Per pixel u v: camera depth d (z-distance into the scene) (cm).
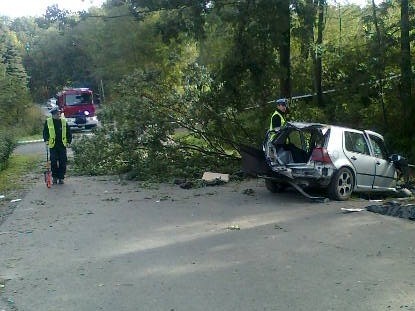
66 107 3734
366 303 504
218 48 1956
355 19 1923
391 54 1518
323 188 1100
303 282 570
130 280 596
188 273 614
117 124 1511
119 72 3875
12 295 559
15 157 2242
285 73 1772
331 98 1814
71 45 8488
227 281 581
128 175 1449
